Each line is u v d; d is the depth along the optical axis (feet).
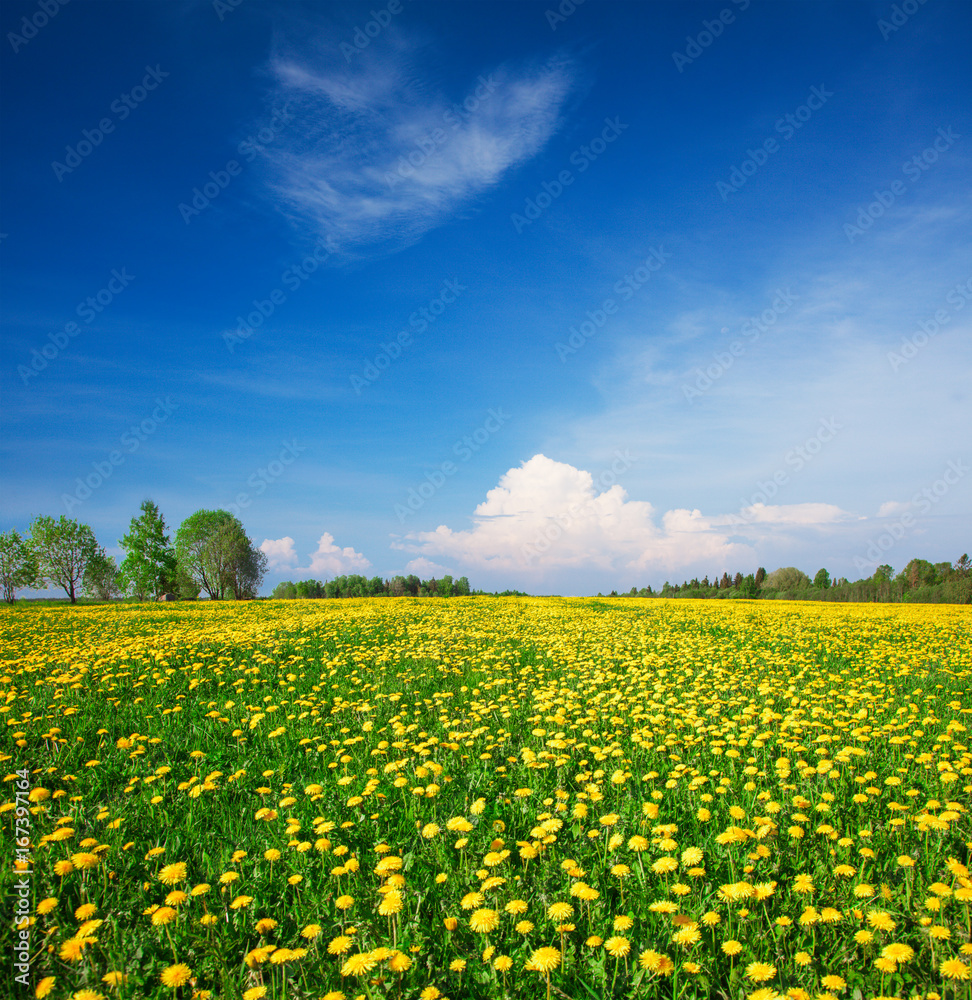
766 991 9.18
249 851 14.98
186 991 10.25
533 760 19.54
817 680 33.94
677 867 12.82
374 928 11.50
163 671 35.94
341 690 32.42
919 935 10.78
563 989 10.14
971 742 22.17
